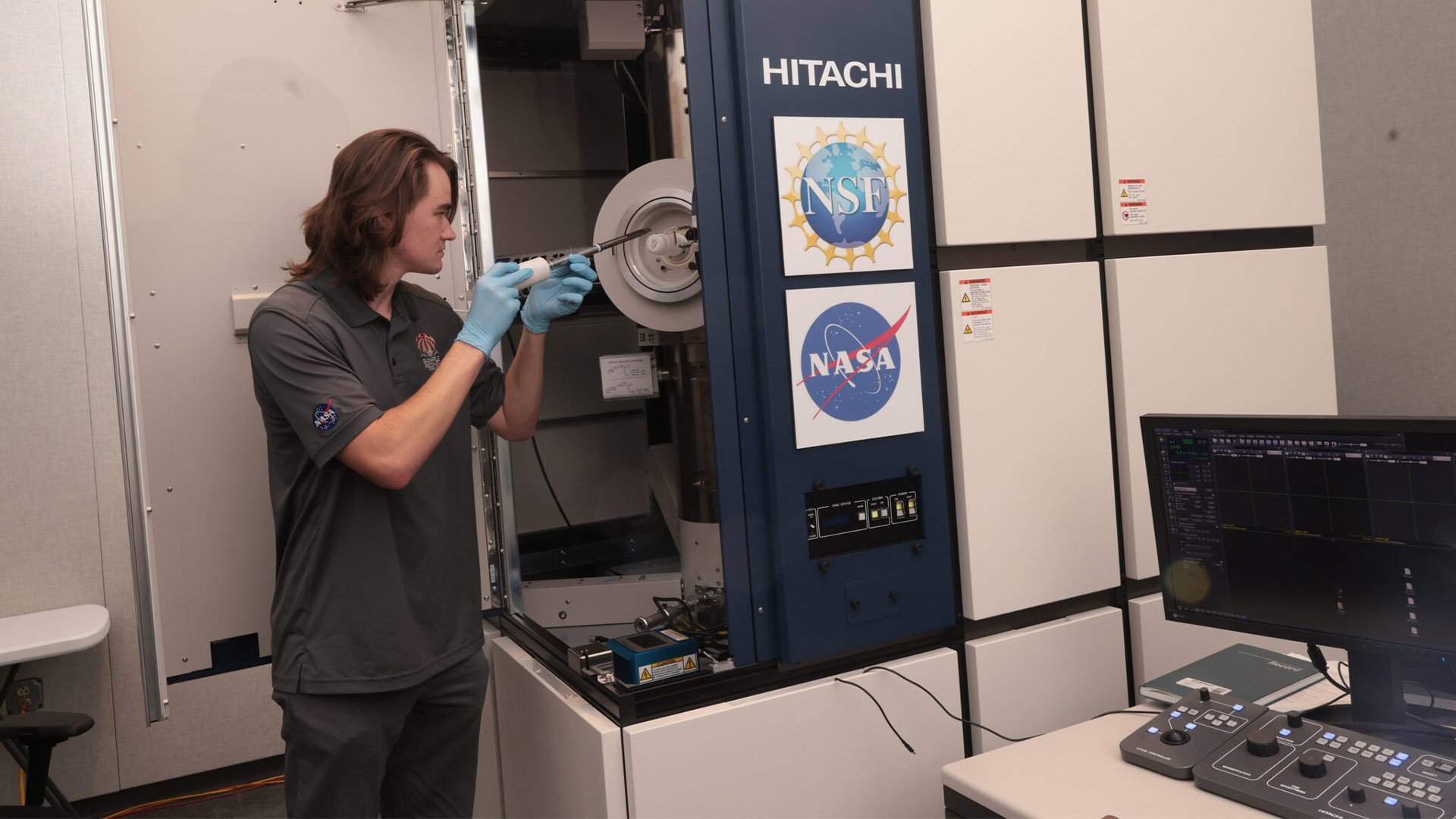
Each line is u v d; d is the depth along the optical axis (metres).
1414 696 1.33
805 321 1.56
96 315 2.25
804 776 1.60
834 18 1.59
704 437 1.91
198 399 1.82
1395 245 2.59
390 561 1.48
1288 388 2.05
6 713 2.19
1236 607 1.33
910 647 1.74
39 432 2.21
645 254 1.82
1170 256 1.93
